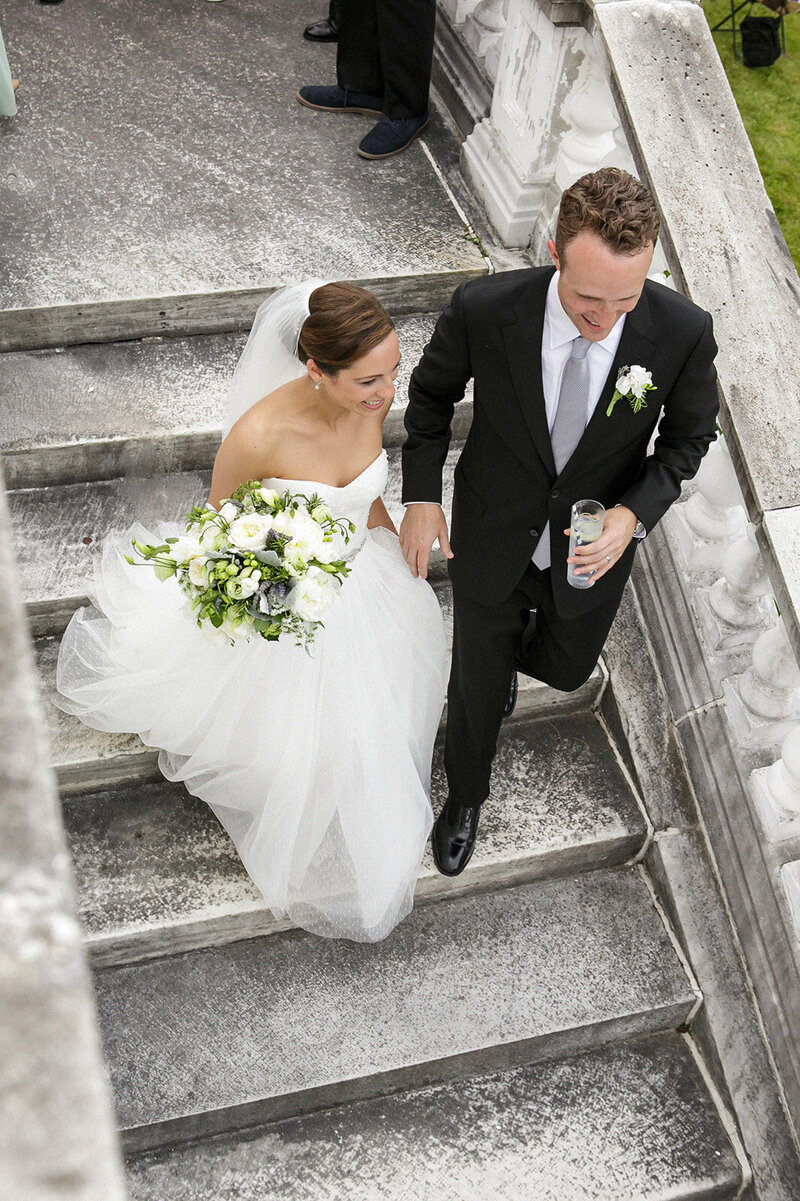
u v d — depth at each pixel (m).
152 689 2.79
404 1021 2.90
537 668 2.86
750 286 2.66
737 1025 2.96
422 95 4.09
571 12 3.12
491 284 2.21
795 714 2.90
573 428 2.23
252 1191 2.75
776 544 2.47
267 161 4.07
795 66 6.41
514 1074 3.00
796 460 2.52
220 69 4.42
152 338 3.63
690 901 3.11
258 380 2.63
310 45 4.59
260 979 2.94
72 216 3.75
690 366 2.19
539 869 3.14
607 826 3.15
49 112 4.13
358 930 2.91
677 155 2.80
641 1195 2.82
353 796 2.79
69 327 3.51
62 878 0.76
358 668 2.76
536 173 3.63
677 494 2.34
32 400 3.38
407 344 3.71
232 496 2.48
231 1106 2.74
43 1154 0.69
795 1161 2.82
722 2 6.73
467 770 2.90
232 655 2.68
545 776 3.24
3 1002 0.72
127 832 3.01
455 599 2.64
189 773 2.91
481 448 2.40
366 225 3.87
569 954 3.06
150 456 3.37
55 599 3.07
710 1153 2.91
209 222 3.80
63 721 3.02
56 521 3.27
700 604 3.11
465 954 3.04
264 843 2.79
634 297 1.94
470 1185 2.80
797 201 5.68
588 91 3.30
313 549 2.31
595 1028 2.97
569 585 2.47
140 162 3.99
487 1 3.95
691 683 3.17
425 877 3.01
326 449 2.52
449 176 4.12
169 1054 2.80
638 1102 2.97
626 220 1.82
